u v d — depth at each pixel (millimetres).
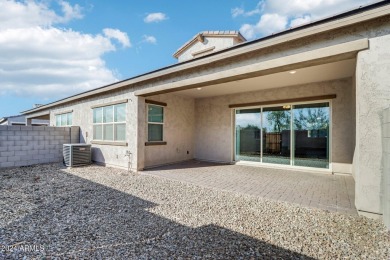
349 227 3312
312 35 4215
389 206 3121
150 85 7570
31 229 3240
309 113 8000
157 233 3137
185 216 3783
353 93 6434
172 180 6605
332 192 5246
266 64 4859
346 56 4066
